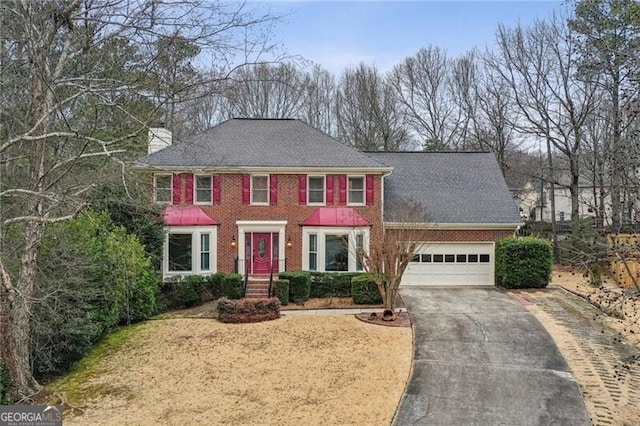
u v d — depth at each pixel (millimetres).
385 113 45594
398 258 17000
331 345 14195
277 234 21906
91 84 11430
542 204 38125
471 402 10570
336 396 10828
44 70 10984
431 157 26766
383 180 23031
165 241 20391
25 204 11648
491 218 22828
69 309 12477
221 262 21688
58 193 11453
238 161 21672
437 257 22953
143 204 15297
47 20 10945
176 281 19578
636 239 9758
